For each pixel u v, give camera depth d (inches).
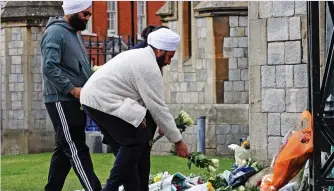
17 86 1224.2
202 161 441.1
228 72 1096.2
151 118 422.9
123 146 393.7
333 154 390.9
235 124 1072.8
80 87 455.5
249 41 604.1
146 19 1739.7
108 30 1660.9
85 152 447.2
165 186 472.4
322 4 573.6
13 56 1227.2
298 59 581.0
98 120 397.7
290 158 427.5
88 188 439.8
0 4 1198.9
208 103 1101.7
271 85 594.2
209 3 1099.3
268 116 594.9
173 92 1147.3
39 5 1223.5
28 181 691.4
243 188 499.2
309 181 415.8
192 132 1098.1
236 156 570.3
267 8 594.2
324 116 408.8
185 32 1138.7
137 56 395.9
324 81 394.0
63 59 452.8
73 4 453.7
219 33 1098.1
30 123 1214.9
